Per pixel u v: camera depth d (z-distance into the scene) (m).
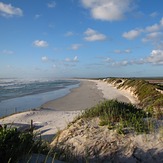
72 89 54.72
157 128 6.66
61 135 7.77
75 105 27.56
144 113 8.12
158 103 10.80
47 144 6.50
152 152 5.68
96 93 41.38
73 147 6.62
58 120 16.94
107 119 7.64
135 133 6.55
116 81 65.56
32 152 4.99
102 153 6.08
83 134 7.21
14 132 5.23
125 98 31.31
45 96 39.53
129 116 7.60
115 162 5.72
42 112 21.14
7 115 21.39
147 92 26.28
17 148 4.64
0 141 4.62
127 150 5.96
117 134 6.69
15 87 64.56
